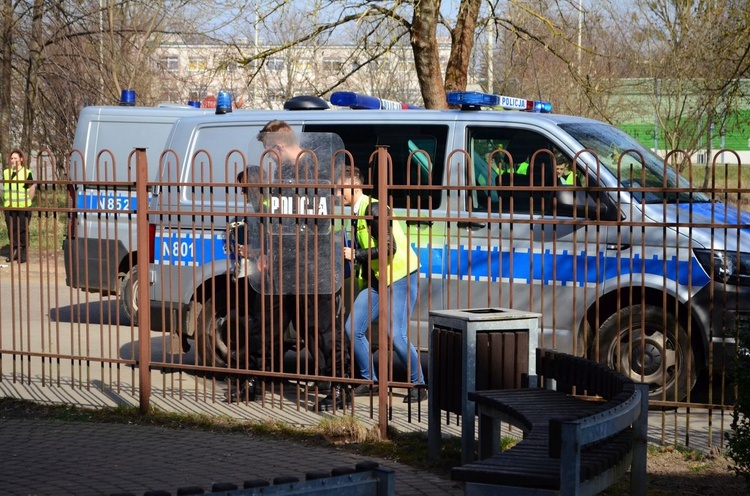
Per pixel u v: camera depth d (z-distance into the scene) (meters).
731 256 7.02
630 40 22.25
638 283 7.14
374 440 6.39
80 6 22.56
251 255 7.12
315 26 14.62
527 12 15.75
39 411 7.32
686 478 5.59
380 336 6.44
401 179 7.97
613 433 3.94
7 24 22.16
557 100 21.94
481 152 7.81
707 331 7.03
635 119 27.00
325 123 8.29
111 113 10.49
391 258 6.61
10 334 10.88
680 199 7.68
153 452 6.16
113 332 11.20
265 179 7.08
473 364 5.55
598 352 6.66
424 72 13.76
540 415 4.75
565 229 7.41
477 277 7.61
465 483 3.87
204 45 23.95
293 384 8.32
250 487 2.89
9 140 22.56
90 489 5.34
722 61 17.05
